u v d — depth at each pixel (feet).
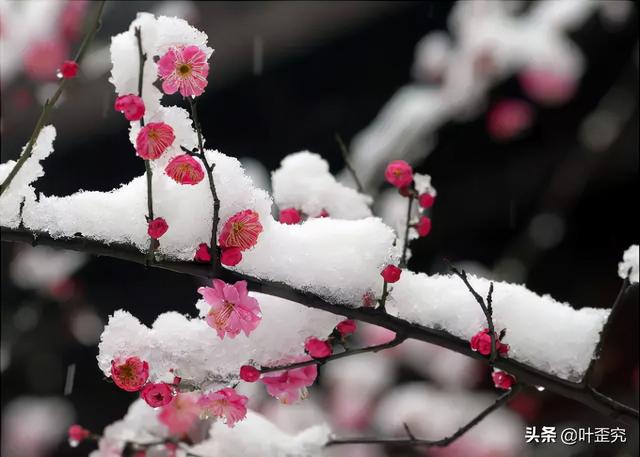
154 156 5.08
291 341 5.93
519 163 20.98
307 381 5.86
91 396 25.72
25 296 22.49
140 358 5.62
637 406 19.98
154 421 7.79
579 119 19.93
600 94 19.44
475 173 21.26
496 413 17.26
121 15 16.84
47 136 5.74
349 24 18.79
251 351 5.85
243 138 22.72
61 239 5.55
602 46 17.98
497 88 18.67
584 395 6.30
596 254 22.67
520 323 6.35
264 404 15.97
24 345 23.52
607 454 14.33
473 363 18.47
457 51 17.21
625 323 21.30
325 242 5.88
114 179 23.49
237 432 6.98
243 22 17.51
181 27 5.27
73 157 22.88
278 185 7.28
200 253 5.51
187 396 7.43
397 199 14.62
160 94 5.32
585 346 6.40
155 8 16.48
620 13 16.53
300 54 19.60
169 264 5.54
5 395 24.31
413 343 18.16
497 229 22.53
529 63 16.52
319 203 7.21
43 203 5.61
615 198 21.56
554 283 22.98
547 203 19.35
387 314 5.89
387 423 17.21
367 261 5.87
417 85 18.44
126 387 5.35
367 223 6.02
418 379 18.80
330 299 5.81
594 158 18.94
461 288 6.33
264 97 21.40
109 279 26.86
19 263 21.36
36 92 17.80
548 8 16.79
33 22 16.70
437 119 17.21
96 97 17.85
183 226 5.52
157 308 26.73
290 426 16.10
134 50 5.26
